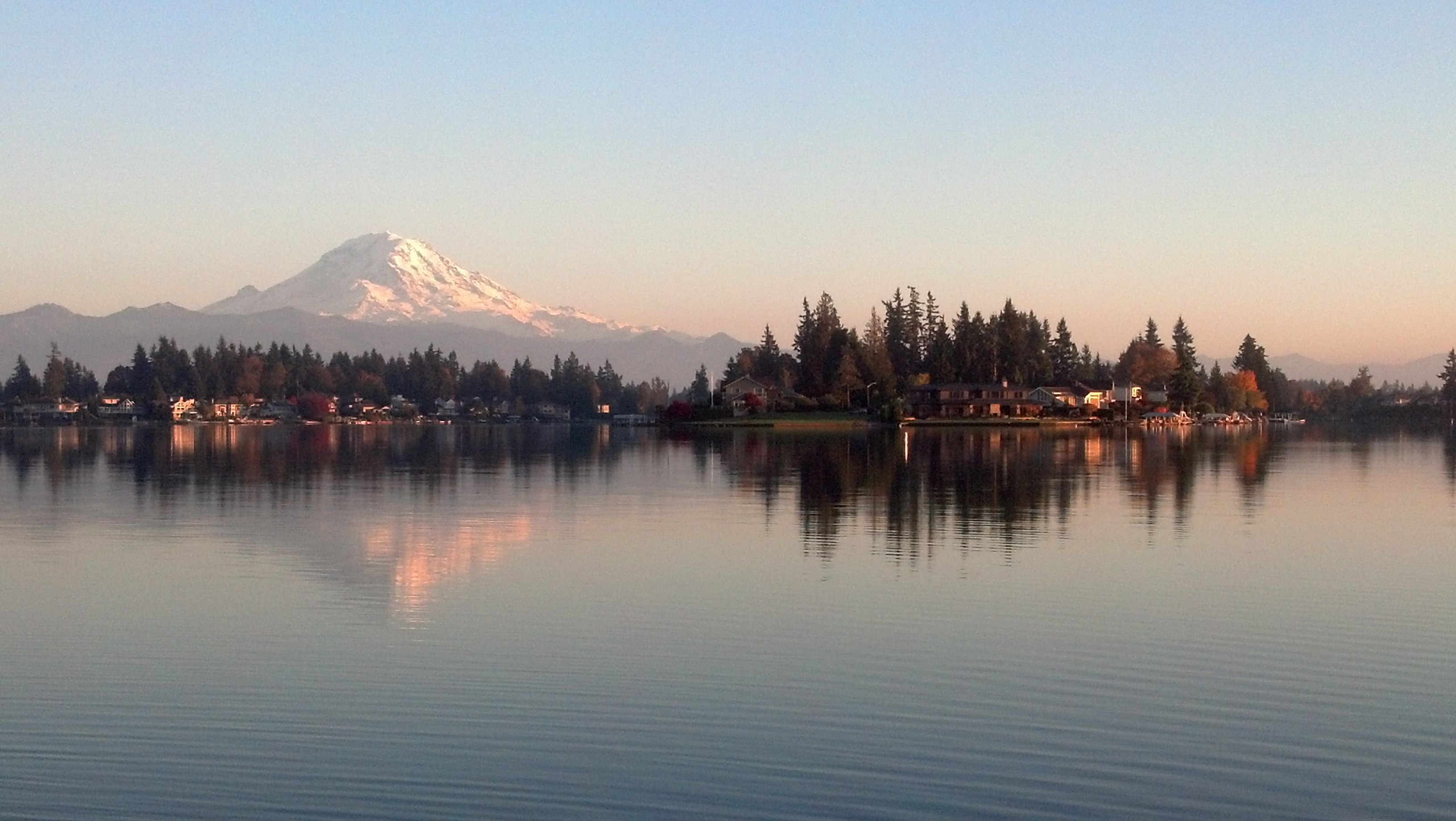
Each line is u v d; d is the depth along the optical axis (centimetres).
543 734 2375
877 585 3866
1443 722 2442
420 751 2288
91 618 3409
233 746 2317
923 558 4406
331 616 3419
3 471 9600
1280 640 3094
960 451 12181
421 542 4919
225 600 3659
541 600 3638
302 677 2762
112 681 2747
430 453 12950
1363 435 19350
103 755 2275
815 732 2381
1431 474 8906
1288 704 2556
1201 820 1994
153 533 5234
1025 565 4234
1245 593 3716
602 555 4538
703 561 4372
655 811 2027
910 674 2781
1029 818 2000
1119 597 3638
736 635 3155
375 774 2180
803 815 2008
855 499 6712
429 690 2664
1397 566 4222
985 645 3045
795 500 6656
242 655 2961
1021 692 2639
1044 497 6831
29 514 6006
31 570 4222
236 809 2042
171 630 3253
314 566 4297
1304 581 3922
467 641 3100
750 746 2311
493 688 2672
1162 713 2494
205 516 5938
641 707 2542
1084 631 3191
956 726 2416
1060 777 2161
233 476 8906
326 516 5906
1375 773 2181
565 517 5834
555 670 2820
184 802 2069
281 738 2356
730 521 5612
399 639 3130
